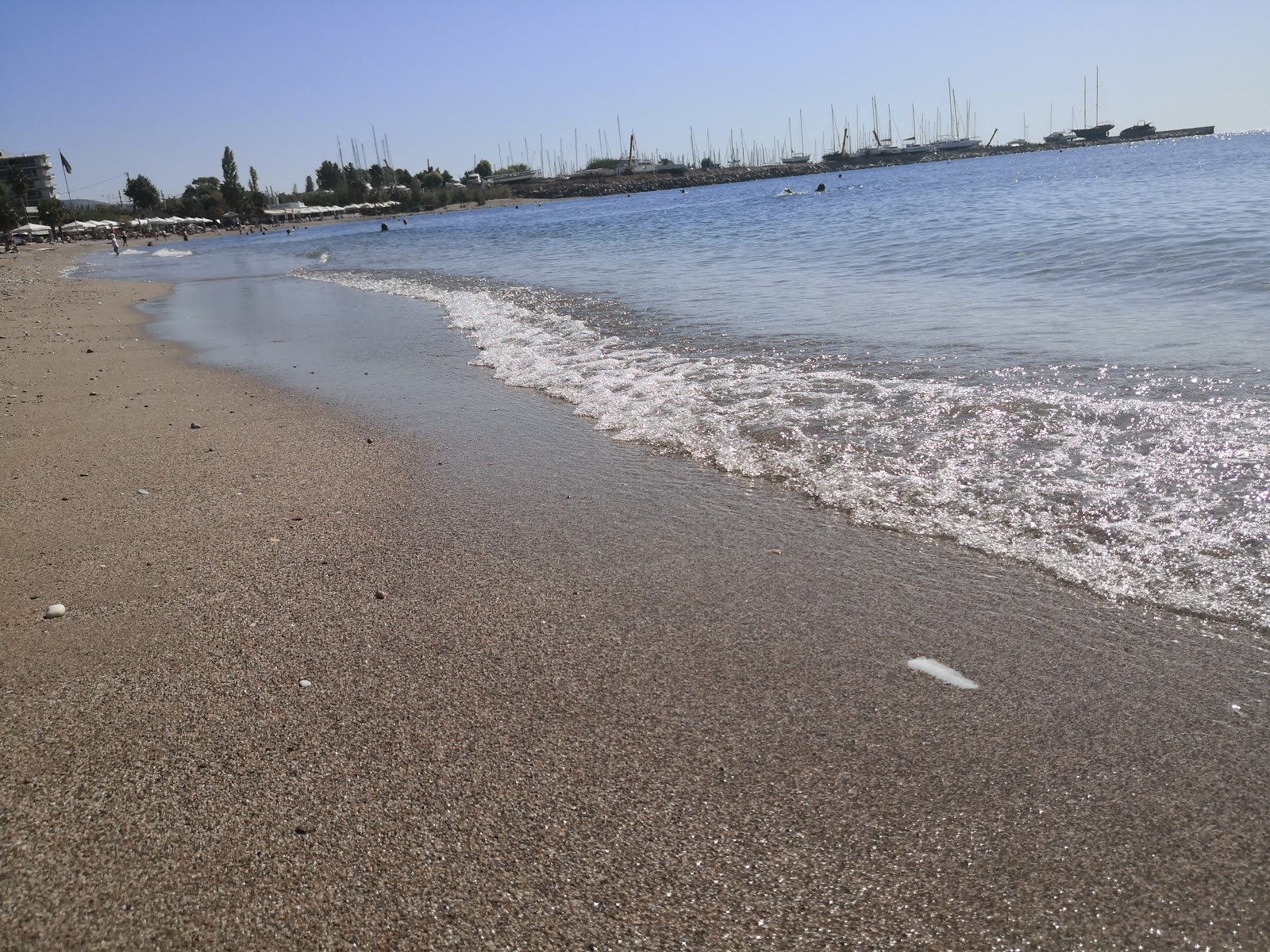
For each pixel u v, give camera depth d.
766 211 43.97
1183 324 9.27
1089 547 4.58
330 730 3.55
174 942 2.57
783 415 7.27
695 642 4.05
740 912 2.56
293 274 28.92
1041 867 2.64
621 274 19.78
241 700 3.80
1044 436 6.18
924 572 4.53
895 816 2.89
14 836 3.05
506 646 4.12
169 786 3.26
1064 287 12.48
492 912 2.61
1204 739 3.13
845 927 2.49
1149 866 2.61
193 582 5.00
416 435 7.80
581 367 9.82
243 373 11.48
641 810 3.00
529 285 18.89
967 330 9.98
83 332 16.36
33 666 4.17
